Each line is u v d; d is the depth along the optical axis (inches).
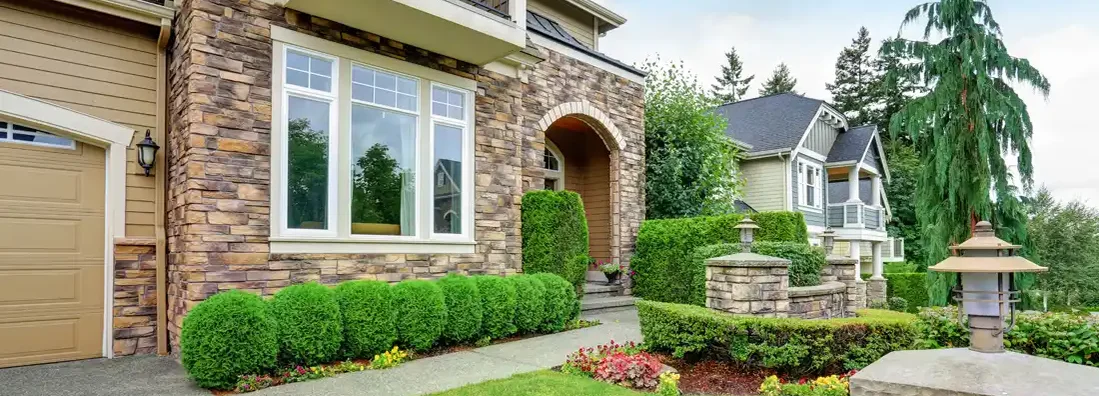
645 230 431.5
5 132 223.1
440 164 296.8
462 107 310.8
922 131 387.2
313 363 214.5
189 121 219.6
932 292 381.1
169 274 249.6
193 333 187.2
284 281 237.6
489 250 313.4
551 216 336.5
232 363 189.0
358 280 246.7
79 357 234.5
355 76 267.1
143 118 251.8
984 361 124.2
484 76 321.4
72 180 237.1
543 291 293.4
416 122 288.4
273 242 235.3
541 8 477.4
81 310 236.1
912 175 1015.0
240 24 232.4
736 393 190.2
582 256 345.7
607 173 472.7
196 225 216.5
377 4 242.7
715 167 525.7
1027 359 125.1
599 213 475.2
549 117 382.3
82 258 237.6
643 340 254.7
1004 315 131.5
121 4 236.1
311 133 251.1
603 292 420.2
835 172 844.0
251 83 234.1
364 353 230.2
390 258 270.8
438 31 270.4
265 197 235.0
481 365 225.1
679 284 402.6
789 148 669.3
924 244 397.4
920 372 124.1
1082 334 204.2
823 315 265.6
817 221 749.3
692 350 221.9
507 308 274.4
